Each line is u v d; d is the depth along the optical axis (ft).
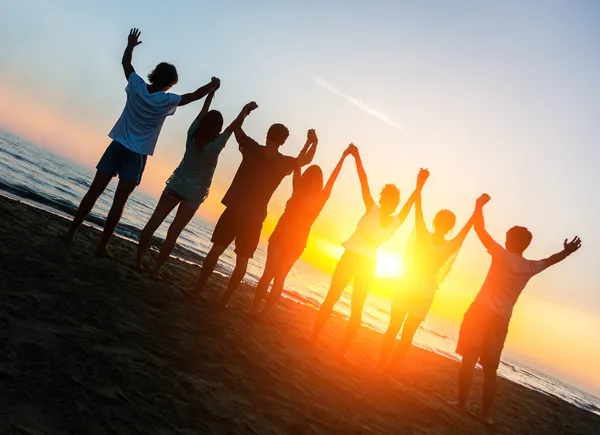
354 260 17.90
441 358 37.81
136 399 8.36
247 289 28.45
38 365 8.16
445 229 18.10
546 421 25.00
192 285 20.83
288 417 10.20
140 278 17.13
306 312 29.68
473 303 17.79
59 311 11.10
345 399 13.26
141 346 10.94
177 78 17.20
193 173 17.34
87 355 9.29
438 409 16.44
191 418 8.45
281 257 18.88
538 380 84.12
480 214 17.71
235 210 17.34
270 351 14.96
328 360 17.38
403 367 24.09
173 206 18.04
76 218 17.62
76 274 14.47
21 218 18.99
